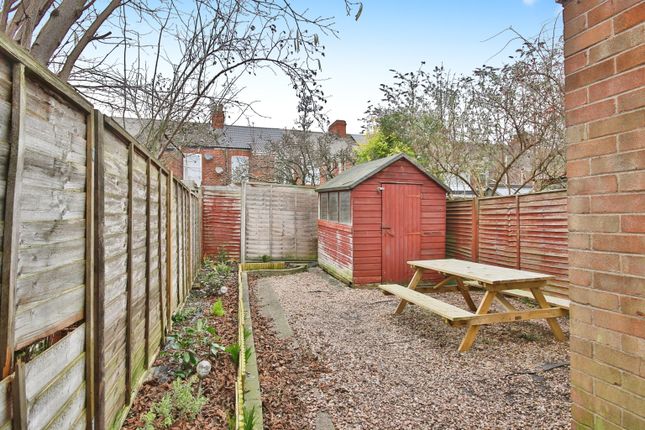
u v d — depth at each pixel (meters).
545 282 4.01
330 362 3.54
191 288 6.50
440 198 7.73
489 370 3.34
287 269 8.96
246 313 5.02
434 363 3.51
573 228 1.61
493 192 8.58
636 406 1.34
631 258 1.36
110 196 2.01
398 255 7.48
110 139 2.03
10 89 1.10
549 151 8.01
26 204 1.18
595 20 1.51
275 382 3.10
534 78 7.31
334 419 2.54
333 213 8.58
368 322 4.87
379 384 3.07
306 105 4.17
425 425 2.46
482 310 3.90
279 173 15.30
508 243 6.26
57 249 1.38
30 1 2.26
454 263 5.25
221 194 9.70
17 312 1.12
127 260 2.33
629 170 1.37
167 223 4.02
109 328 1.98
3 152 1.07
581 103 1.57
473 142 9.09
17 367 1.09
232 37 4.15
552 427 2.42
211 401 2.63
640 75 1.33
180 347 3.48
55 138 1.38
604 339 1.46
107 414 1.94
